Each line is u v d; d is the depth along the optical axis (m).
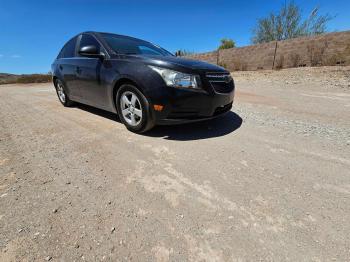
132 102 3.09
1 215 1.57
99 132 3.28
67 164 2.31
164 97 2.74
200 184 1.94
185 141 2.90
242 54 16.02
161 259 1.24
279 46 13.80
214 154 2.50
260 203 1.69
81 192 1.84
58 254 1.27
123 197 1.77
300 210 1.61
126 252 1.29
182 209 1.63
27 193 1.82
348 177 2.00
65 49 4.78
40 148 2.72
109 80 3.29
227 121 3.76
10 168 2.23
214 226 1.47
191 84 2.74
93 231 1.44
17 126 3.66
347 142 2.76
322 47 12.04
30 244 1.33
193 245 1.33
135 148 2.70
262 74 11.52
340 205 1.65
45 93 8.28
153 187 1.90
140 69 2.89
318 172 2.09
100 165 2.28
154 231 1.44
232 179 2.01
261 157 2.41
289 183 1.93
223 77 3.10
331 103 5.00
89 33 4.04
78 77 4.04
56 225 1.49
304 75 9.60
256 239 1.37
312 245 1.32
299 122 3.64
